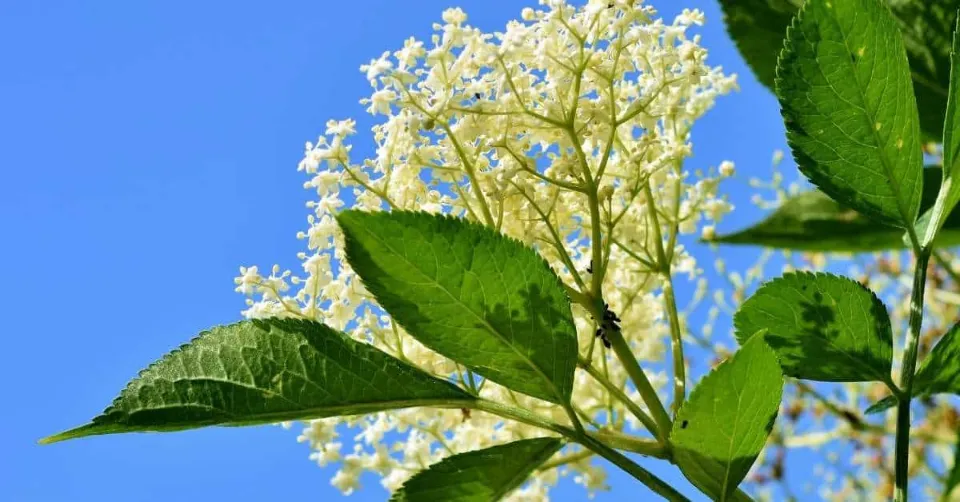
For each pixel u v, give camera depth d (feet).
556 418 1.75
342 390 1.41
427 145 1.64
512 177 1.62
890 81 1.46
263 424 1.40
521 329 1.39
